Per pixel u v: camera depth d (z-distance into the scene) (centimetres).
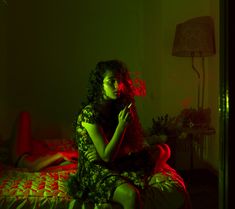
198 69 375
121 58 388
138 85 370
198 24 325
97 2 378
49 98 378
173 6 362
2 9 357
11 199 200
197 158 380
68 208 198
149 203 201
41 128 379
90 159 209
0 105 364
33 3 364
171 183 214
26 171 260
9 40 363
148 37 385
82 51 380
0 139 363
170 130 344
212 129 348
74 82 382
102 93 219
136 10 385
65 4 371
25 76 371
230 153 121
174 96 373
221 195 127
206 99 380
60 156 274
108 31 383
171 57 369
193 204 288
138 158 231
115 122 222
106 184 196
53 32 372
